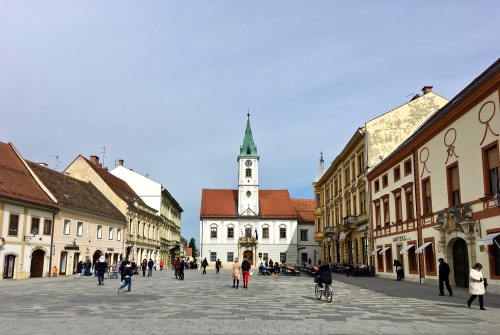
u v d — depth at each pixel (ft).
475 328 40.16
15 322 43.19
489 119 72.33
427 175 97.50
